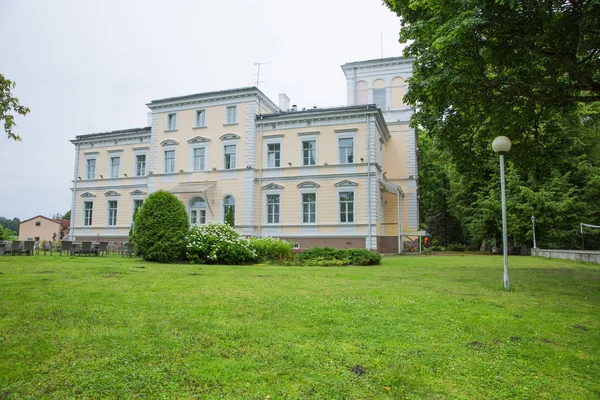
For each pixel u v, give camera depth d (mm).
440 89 10578
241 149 28609
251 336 4828
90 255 20781
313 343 4652
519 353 4559
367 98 32062
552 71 10227
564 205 25578
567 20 8398
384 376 3795
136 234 16984
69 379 3494
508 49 9656
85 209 34938
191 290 7844
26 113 10953
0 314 5547
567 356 4500
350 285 9023
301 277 10570
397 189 26391
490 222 30375
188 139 30156
